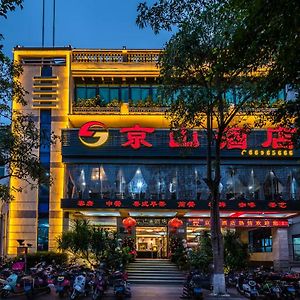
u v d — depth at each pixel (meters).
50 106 28.34
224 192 27.84
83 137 27.69
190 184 27.83
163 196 27.67
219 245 17.88
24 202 27.58
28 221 27.41
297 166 28.23
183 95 16.72
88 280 17.97
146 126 28.84
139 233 30.05
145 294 19.30
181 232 29.78
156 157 27.77
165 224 30.19
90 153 27.61
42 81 28.72
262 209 27.30
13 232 27.28
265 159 28.08
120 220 30.06
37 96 28.48
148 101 28.59
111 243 25.33
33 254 25.11
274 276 20.41
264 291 18.17
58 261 25.45
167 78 17.14
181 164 28.00
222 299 17.39
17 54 28.83
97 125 27.86
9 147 16.88
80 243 24.30
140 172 27.94
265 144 27.69
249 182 28.08
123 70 29.39
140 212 28.42
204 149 27.69
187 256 25.62
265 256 31.80
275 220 30.11
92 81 29.89
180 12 15.55
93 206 26.91
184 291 18.30
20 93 17.67
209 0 15.39
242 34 9.09
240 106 17.27
